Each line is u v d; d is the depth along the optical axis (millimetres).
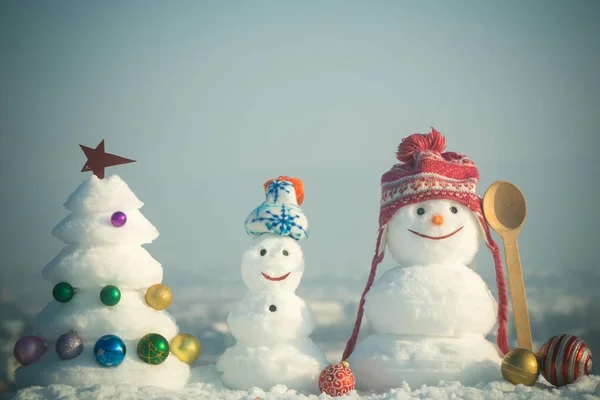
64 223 3551
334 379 3207
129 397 3045
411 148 3723
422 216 3537
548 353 3309
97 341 3293
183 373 3492
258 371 3365
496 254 3646
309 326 3498
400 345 3396
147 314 3490
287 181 3713
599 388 3072
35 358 3426
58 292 3416
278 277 3477
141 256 3535
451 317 3367
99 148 3701
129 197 3590
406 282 3461
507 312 3631
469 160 3666
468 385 3299
